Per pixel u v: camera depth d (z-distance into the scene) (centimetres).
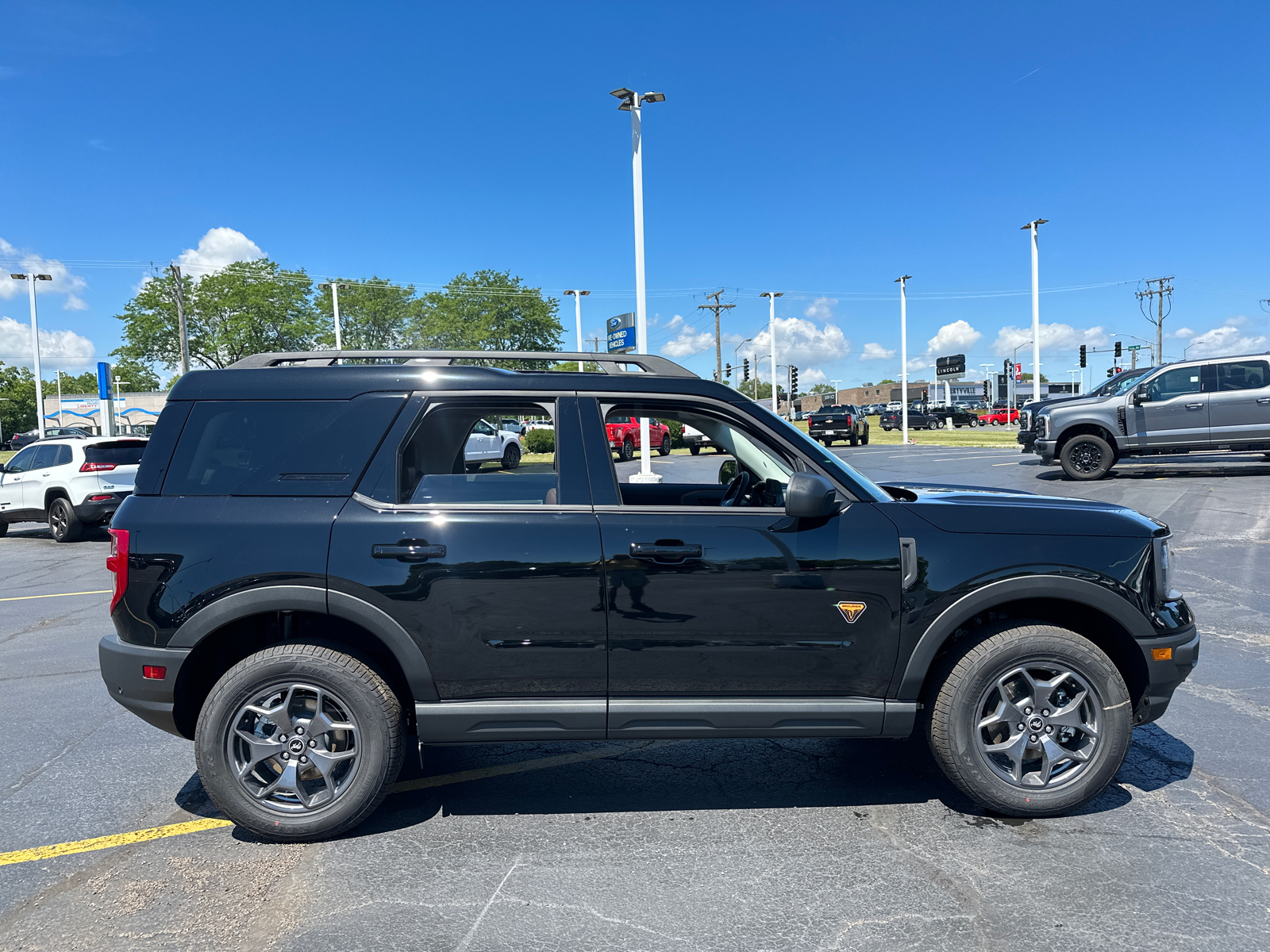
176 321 5506
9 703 507
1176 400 1498
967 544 323
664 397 339
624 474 447
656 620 316
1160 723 435
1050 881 285
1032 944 249
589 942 254
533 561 313
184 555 312
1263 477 1480
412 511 318
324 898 282
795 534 320
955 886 283
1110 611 323
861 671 322
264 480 321
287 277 5753
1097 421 1546
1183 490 1344
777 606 318
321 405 329
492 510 320
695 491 442
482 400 330
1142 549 327
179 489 321
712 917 267
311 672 314
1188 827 323
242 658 343
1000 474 1764
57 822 344
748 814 344
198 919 270
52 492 1313
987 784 326
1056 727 329
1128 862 297
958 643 331
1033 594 321
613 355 351
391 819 344
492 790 373
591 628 315
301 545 312
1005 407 6938
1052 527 328
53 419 8794
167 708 313
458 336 6116
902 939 253
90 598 855
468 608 312
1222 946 246
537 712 317
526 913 271
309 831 319
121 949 253
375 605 311
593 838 324
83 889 289
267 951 251
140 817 348
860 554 319
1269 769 377
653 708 318
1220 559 853
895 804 351
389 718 321
